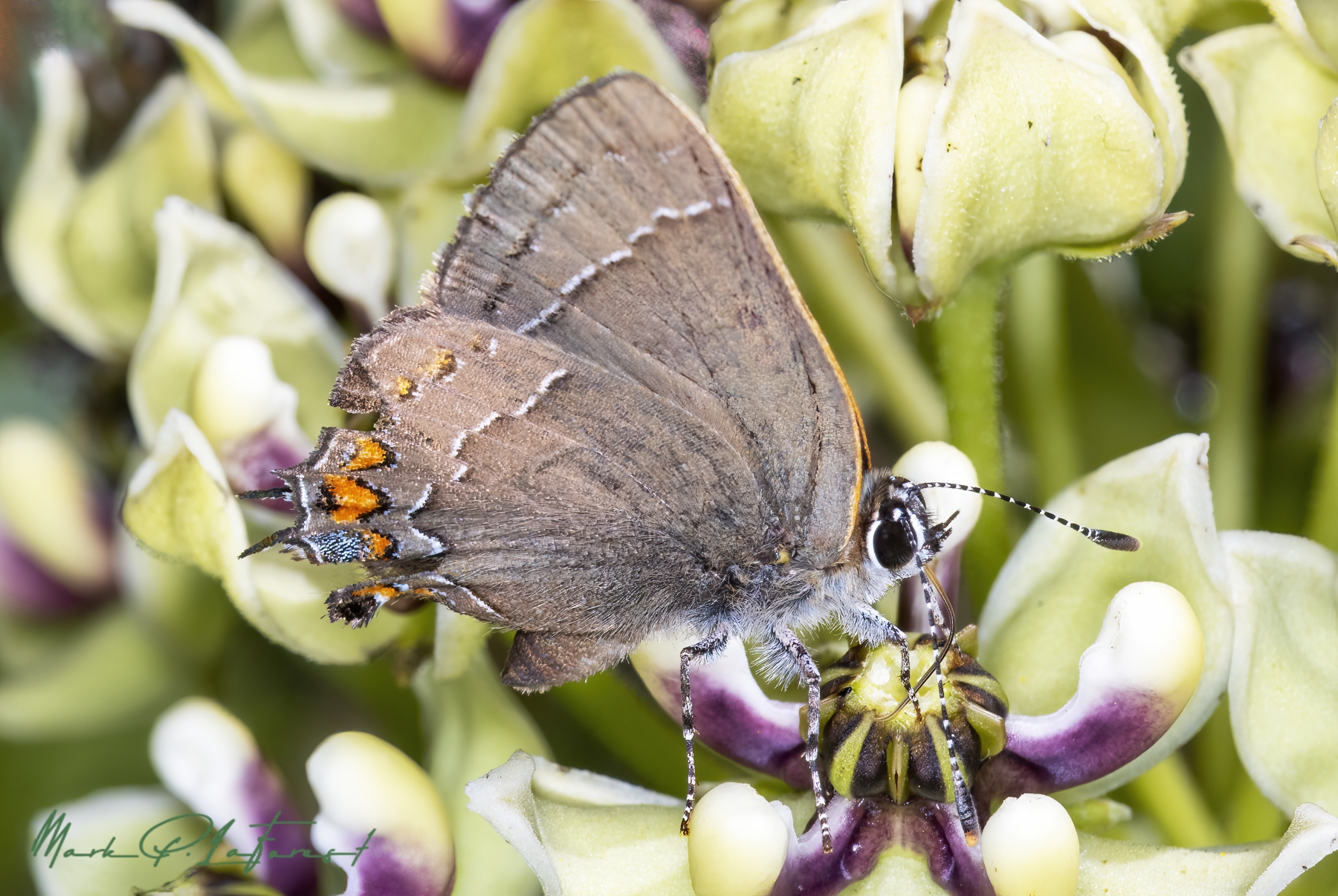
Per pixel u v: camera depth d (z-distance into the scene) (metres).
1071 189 0.17
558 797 0.17
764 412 0.17
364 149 0.18
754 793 0.17
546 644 0.18
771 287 0.17
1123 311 0.19
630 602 0.18
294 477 0.17
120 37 0.19
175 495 0.18
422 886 0.18
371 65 0.19
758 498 0.18
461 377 0.17
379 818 0.17
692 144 0.17
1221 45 0.18
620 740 0.18
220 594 0.19
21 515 0.19
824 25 0.17
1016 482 0.19
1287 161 0.18
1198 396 0.19
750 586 0.18
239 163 0.18
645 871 0.17
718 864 0.17
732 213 0.17
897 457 0.19
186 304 0.18
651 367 0.17
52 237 0.19
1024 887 0.17
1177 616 0.17
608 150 0.17
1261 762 0.17
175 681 0.19
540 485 0.17
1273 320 0.19
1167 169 0.17
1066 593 0.18
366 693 0.18
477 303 0.17
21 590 0.19
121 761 0.19
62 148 0.19
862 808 0.17
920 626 0.18
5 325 0.19
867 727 0.17
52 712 0.19
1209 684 0.17
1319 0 0.17
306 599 0.18
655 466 0.17
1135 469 0.18
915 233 0.17
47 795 0.19
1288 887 0.17
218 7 0.19
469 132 0.18
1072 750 0.17
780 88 0.17
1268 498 0.19
